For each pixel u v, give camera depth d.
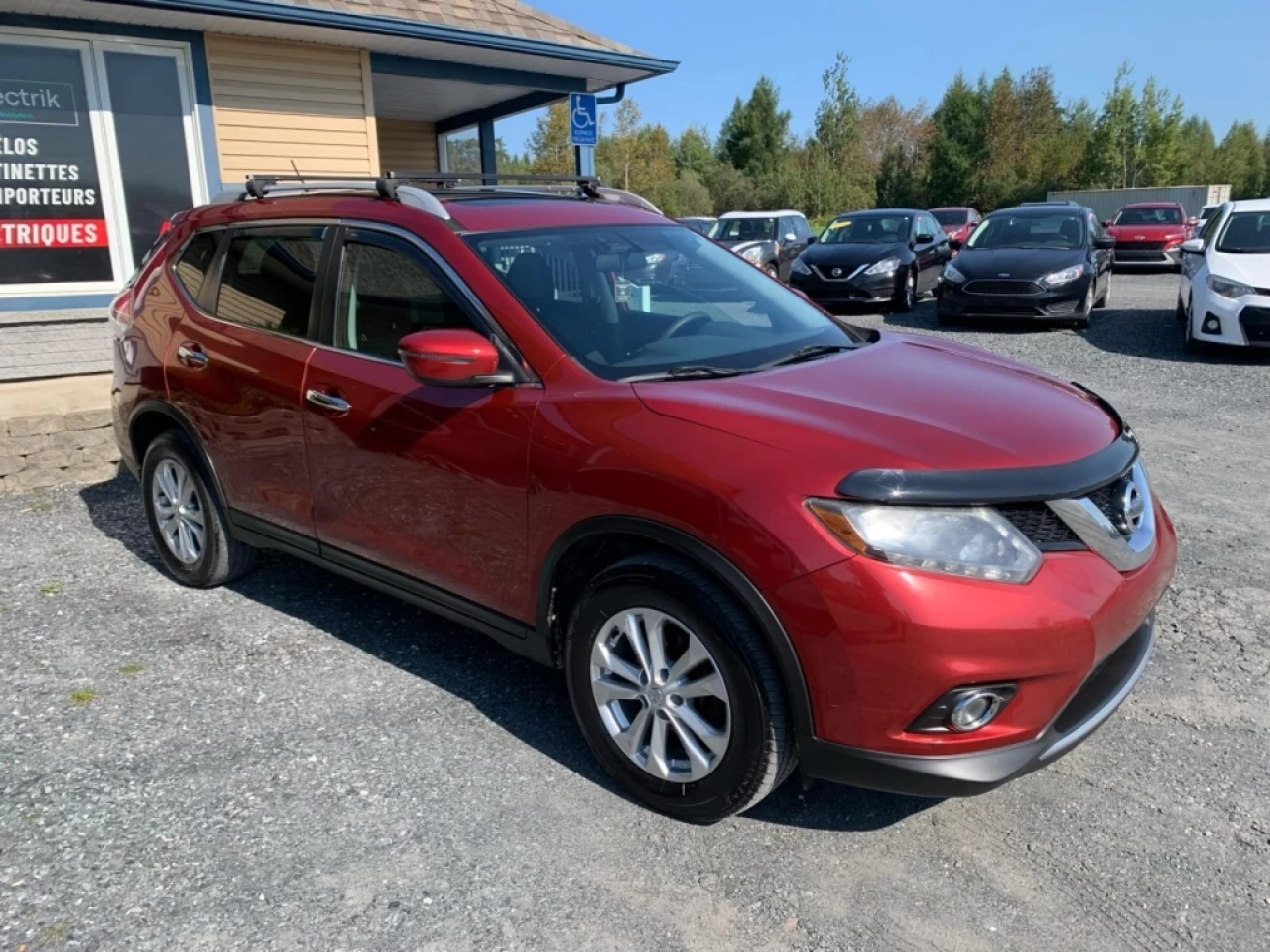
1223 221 10.95
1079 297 12.27
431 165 13.74
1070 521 2.55
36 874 2.65
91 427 6.49
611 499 2.78
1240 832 2.80
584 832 2.84
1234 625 4.09
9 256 7.63
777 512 2.49
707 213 59.72
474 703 3.57
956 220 30.00
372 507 3.56
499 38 9.06
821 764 2.56
